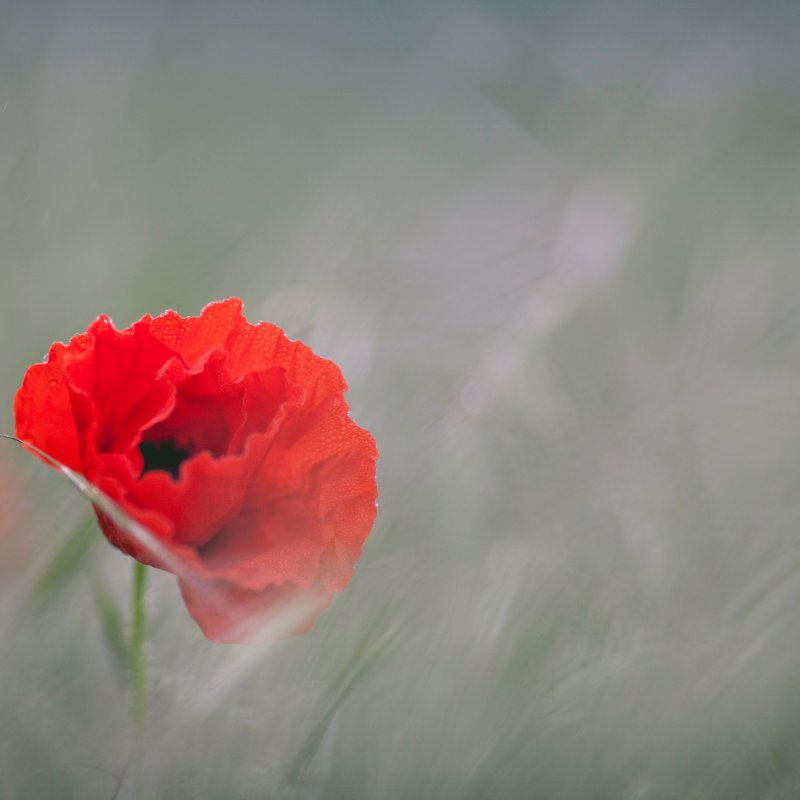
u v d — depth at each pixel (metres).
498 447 1.11
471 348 1.16
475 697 1.01
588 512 1.08
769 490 1.09
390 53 2.09
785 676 1.01
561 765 1.00
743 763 1.00
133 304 1.19
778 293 1.17
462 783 0.99
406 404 1.13
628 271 1.19
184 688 1.01
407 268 1.21
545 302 1.16
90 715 1.01
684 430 1.11
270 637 0.98
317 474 0.99
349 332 1.15
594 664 1.01
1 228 1.20
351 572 0.99
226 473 0.96
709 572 1.06
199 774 1.00
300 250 1.23
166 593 1.04
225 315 1.00
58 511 1.05
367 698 1.01
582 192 1.22
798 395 1.12
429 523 1.08
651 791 0.99
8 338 1.17
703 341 1.16
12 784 1.00
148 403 0.98
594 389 1.14
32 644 1.02
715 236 1.20
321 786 1.00
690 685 1.01
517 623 1.02
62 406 0.98
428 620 1.03
